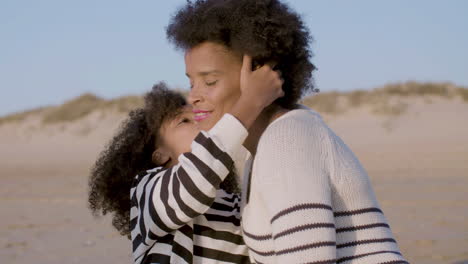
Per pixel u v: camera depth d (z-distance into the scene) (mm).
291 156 2119
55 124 34781
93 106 36094
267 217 2264
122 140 3199
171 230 2559
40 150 29000
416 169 14047
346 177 2184
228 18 2309
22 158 24484
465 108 31234
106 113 35188
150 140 3168
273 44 2285
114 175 3184
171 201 2443
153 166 3186
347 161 2219
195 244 2662
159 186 2525
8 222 8367
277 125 2217
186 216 2453
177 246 2592
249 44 2268
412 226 7332
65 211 9305
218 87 2373
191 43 2398
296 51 2369
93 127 33531
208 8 2355
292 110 2311
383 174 13250
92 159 22078
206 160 2354
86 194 11289
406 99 33062
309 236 2016
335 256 2041
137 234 2709
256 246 2338
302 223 2027
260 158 2191
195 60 2393
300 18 2387
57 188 12539
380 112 31172
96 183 3232
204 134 2385
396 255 2230
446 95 33688
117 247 6699
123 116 34531
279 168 2115
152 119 3127
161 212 2486
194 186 2375
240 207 2523
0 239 7250
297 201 2053
